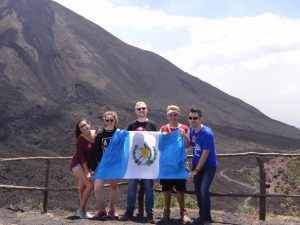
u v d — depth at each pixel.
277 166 34.09
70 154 39.06
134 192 10.14
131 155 10.09
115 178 9.99
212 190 31.38
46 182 12.08
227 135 63.09
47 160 12.19
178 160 9.87
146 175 9.95
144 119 10.47
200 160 9.41
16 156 33.56
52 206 19.34
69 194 22.58
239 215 11.80
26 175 25.86
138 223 9.62
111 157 10.05
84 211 10.45
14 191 21.03
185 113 74.81
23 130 42.78
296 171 27.12
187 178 9.69
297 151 43.34
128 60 101.31
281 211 20.75
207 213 9.66
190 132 9.84
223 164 42.03
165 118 61.09
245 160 44.41
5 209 12.00
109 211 10.34
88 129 10.24
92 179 10.19
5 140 38.72
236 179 36.19
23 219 10.45
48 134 42.53
